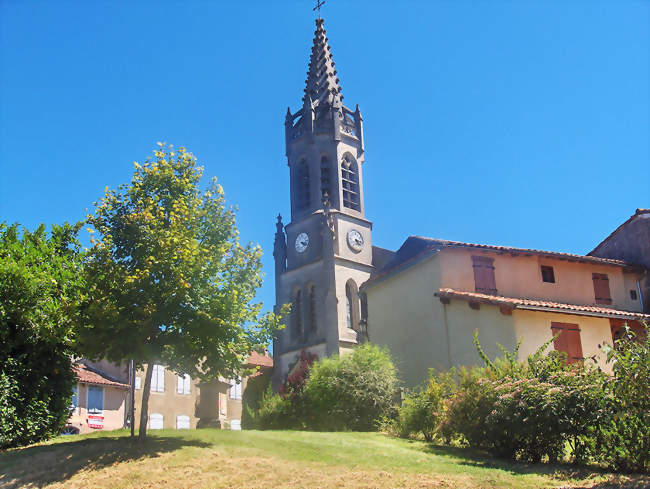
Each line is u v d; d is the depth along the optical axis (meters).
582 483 13.13
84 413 35.09
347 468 14.90
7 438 17.83
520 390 15.70
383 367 25.23
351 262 59.53
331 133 64.19
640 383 13.29
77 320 16.38
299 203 64.25
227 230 18.41
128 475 14.34
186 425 43.72
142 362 17.14
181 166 18.70
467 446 17.95
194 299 16.80
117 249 17.39
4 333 18.42
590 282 31.22
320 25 70.38
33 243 21.69
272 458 15.75
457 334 26.95
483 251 29.30
